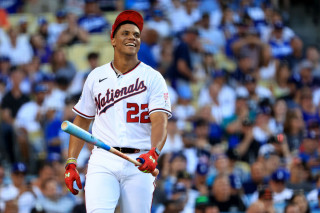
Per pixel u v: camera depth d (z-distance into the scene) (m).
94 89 17.42
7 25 50.22
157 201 32.25
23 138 39.72
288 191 33.25
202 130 38.50
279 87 47.38
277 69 47.88
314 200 33.41
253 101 43.12
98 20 49.38
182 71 45.16
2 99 41.66
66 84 43.19
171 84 44.66
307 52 50.66
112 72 17.38
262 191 31.92
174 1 50.75
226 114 42.06
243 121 39.03
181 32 48.22
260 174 34.19
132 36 17.17
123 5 52.19
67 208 32.34
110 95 17.16
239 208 32.38
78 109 17.73
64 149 38.41
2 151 39.84
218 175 33.41
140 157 15.91
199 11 51.12
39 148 39.56
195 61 46.31
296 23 56.38
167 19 49.78
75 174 17.06
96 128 17.41
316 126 39.25
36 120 41.06
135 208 16.84
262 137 38.66
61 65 44.38
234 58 48.41
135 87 17.16
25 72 45.03
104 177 16.81
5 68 44.91
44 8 53.53
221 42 49.03
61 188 33.28
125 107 17.09
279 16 53.59
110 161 16.94
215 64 47.41
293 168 34.44
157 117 16.86
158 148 16.22
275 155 35.53
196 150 37.50
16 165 33.00
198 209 30.75
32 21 50.94
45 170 33.47
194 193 33.00
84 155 35.34
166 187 32.81
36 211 31.81
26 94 42.28
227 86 44.12
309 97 43.84
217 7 51.72
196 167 34.69
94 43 48.44
